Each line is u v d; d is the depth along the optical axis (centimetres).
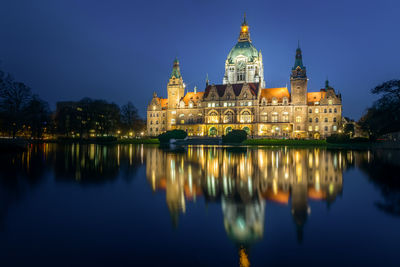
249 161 4103
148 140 11688
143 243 1152
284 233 1254
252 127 14300
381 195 1922
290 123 14000
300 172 2962
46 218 1436
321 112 14025
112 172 2933
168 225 1348
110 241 1168
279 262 994
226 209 1603
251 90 14712
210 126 14975
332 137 9538
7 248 1093
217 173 2884
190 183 2341
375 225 1340
